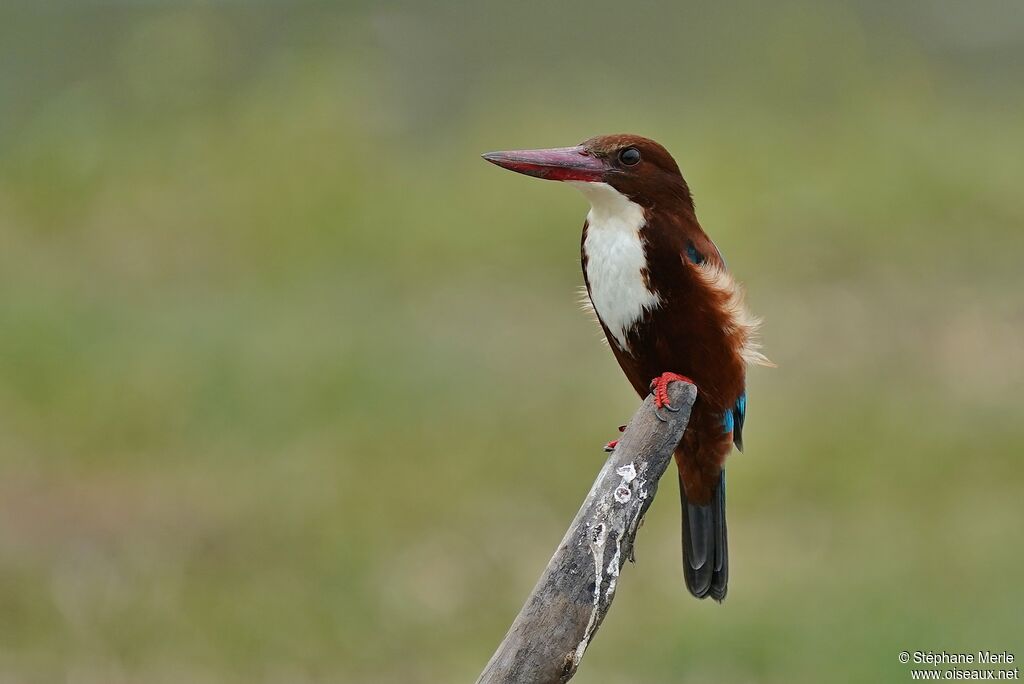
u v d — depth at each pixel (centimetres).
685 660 1001
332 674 1018
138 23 2544
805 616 1027
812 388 1473
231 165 2008
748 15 2766
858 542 1150
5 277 1738
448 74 2478
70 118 2038
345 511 1202
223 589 1093
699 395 712
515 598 1091
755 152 2092
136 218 1931
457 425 1355
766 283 1812
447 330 1631
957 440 1318
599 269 715
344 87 2122
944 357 1570
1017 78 2548
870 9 2859
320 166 2003
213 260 1875
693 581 747
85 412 1359
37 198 1948
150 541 1149
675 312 700
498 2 2794
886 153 2109
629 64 2567
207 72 2141
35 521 1181
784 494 1239
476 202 2003
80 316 1579
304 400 1392
